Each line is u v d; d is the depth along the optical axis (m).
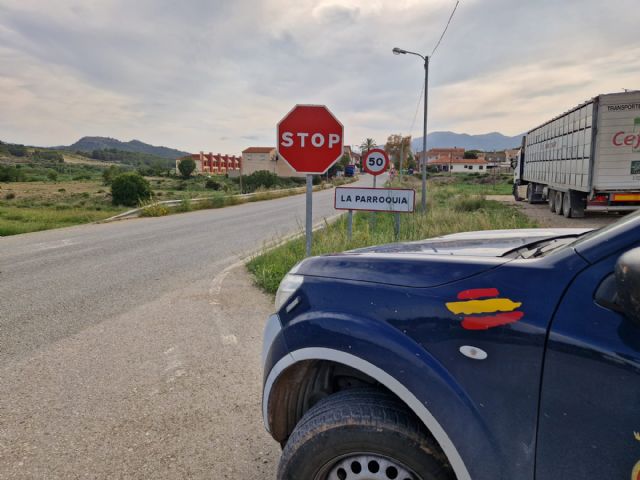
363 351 1.68
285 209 24.44
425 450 1.60
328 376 2.10
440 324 1.60
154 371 3.94
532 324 1.45
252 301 6.15
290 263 7.51
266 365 2.05
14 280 7.43
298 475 1.76
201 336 4.81
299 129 6.01
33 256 9.73
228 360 4.18
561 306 1.44
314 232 11.71
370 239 8.55
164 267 8.47
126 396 3.49
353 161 142.75
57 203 38.66
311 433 1.74
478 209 19.25
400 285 1.76
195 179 98.38
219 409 3.30
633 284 1.20
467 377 1.53
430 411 1.55
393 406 1.71
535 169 22.69
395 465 1.65
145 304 6.00
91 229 15.19
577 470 1.37
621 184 14.41
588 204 14.94
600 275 1.42
